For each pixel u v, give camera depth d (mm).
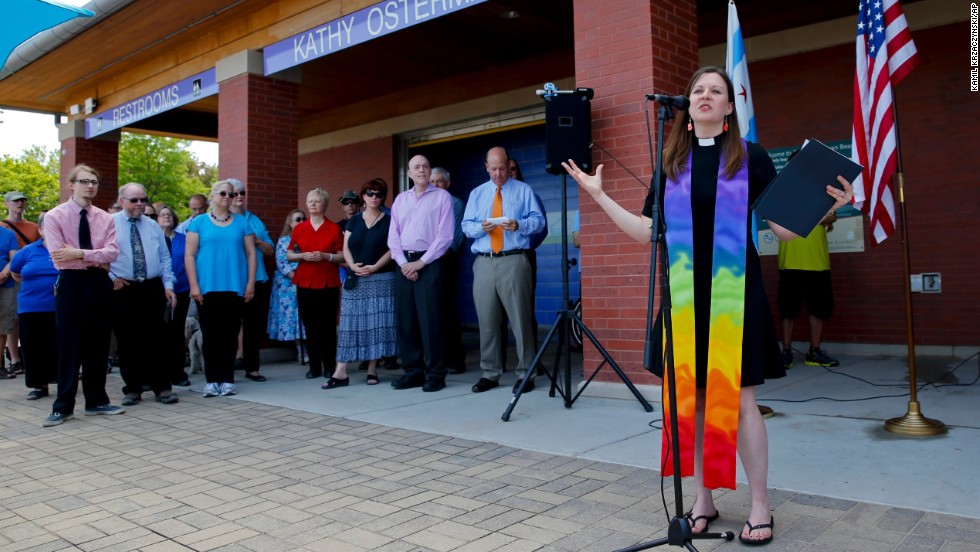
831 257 7539
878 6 4438
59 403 5348
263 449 4402
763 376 2713
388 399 5941
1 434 5039
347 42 7535
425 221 6246
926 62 6977
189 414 5582
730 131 2764
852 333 7438
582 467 3783
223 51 9000
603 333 5477
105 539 2932
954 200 6859
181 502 3395
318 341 7262
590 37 5543
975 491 3141
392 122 11641
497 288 6004
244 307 7156
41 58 10000
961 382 5641
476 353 9203
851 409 4848
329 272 7160
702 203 2738
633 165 5289
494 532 2883
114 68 10555
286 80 8773
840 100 7375
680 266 2756
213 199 6293
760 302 2734
